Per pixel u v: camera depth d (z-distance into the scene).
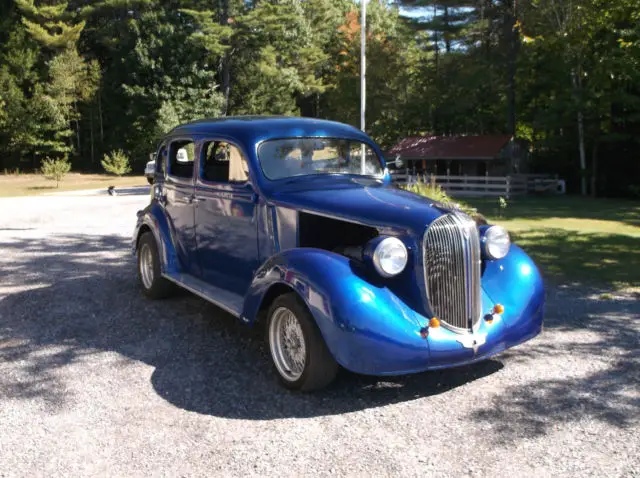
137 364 5.13
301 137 5.67
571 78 36.44
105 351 5.46
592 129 34.78
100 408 4.29
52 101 54.59
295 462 3.52
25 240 11.88
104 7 58.28
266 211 5.26
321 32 64.69
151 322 6.30
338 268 4.28
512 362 5.10
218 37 52.59
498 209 24.06
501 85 46.62
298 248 4.64
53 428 3.99
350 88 56.25
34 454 3.66
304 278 4.31
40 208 19.59
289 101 58.72
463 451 3.62
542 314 4.88
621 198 33.38
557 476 3.32
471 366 5.02
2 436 3.89
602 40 22.75
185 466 3.50
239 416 4.15
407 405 4.29
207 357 5.29
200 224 6.16
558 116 36.44
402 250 4.29
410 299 4.39
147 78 54.22
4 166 58.25
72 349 5.52
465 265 4.41
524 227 16.20
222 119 6.29
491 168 40.50
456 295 4.39
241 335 5.87
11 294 7.47
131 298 7.23
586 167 37.28
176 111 52.91
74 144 62.69
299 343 4.51
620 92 31.92
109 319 6.42
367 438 3.81
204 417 4.14
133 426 4.01
